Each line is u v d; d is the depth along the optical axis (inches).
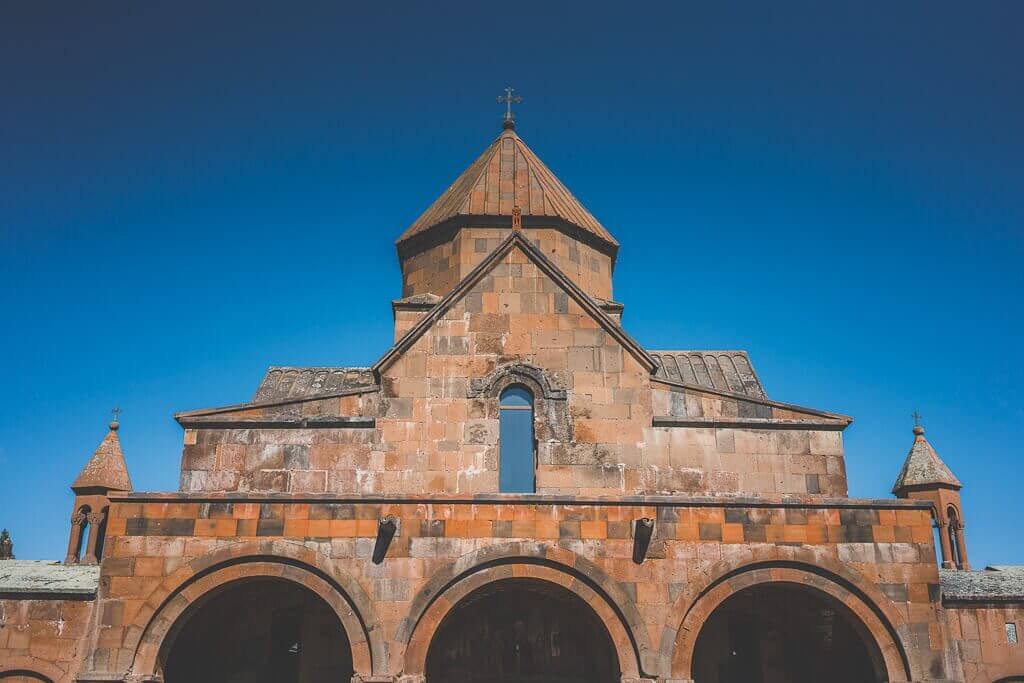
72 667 771.4
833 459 861.8
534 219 1050.1
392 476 824.3
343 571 714.2
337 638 806.5
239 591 786.2
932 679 703.1
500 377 849.5
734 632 838.5
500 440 834.2
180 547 718.5
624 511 737.0
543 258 884.6
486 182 1095.6
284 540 722.8
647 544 727.1
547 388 845.8
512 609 808.9
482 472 822.5
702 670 821.2
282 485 836.0
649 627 708.0
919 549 736.3
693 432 855.7
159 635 699.4
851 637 817.5
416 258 1084.5
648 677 693.9
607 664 789.2
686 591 717.3
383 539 722.2
